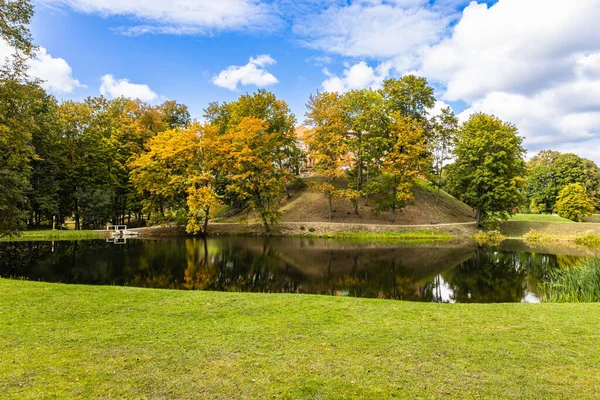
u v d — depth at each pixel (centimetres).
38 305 847
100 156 3812
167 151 3372
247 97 4144
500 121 3994
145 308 845
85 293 988
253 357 557
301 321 756
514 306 925
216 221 4247
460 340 647
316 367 523
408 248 2747
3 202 1928
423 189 4825
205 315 794
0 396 427
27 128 1772
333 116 3772
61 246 2702
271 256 2305
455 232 3591
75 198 3741
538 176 6366
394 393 448
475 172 3659
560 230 3528
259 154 3531
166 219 3681
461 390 458
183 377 487
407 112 4288
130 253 2370
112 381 473
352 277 1700
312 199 4412
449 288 1502
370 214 4031
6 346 591
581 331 701
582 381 487
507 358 566
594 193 5794
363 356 567
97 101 4297
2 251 2405
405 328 716
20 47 1627
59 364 523
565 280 1352
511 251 2639
